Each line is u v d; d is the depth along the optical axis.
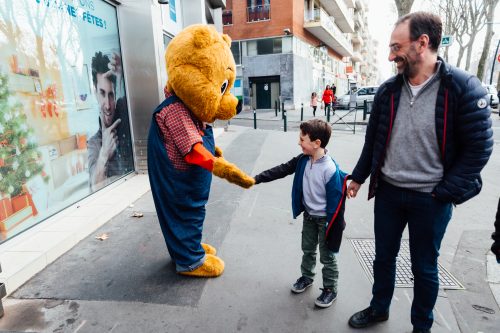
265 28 24.12
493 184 5.84
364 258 3.28
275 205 4.75
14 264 2.92
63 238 3.42
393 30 1.91
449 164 1.93
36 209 3.70
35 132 3.70
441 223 2.02
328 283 2.54
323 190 2.46
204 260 2.95
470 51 28.09
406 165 2.02
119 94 5.55
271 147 8.96
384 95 2.07
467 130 1.80
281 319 2.41
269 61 24.52
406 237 3.73
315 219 2.52
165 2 5.77
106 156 5.17
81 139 4.53
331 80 39.12
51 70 3.96
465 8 27.38
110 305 2.57
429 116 1.89
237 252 3.38
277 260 3.22
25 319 2.42
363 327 2.32
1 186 3.26
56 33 4.05
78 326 2.35
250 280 2.89
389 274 2.27
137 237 3.72
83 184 4.57
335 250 2.43
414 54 1.83
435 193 1.92
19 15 3.49
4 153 3.29
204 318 2.42
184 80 2.47
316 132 2.36
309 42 28.36
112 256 3.31
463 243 3.62
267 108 25.91
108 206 4.39
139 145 5.98
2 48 3.29
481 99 1.77
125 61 5.66
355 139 10.65
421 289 2.11
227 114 2.73
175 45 2.53
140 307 2.54
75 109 4.40
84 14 4.62
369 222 4.21
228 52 2.68
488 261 3.21
